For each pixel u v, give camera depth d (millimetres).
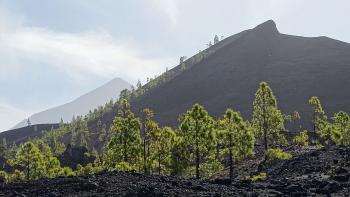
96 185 27516
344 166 38000
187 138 52719
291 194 26672
